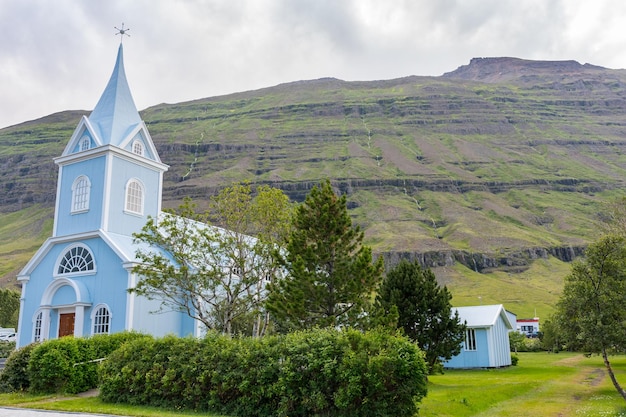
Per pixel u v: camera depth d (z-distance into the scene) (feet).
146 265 89.71
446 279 432.66
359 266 62.69
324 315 64.08
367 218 630.33
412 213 636.89
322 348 48.39
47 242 106.83
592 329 70.64
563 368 130.62
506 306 345.92
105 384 56.95
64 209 109.91
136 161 112.16
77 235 102.73
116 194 106.22
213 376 51.39
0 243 654.94
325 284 64.18
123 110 116.06
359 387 45.27
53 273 104.63
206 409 51.83
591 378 103.30
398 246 493.77
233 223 85.15
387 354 47.06
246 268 87.86
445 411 57.11
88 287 99.35
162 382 53.72
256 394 48.91
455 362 138.62
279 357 50.21
